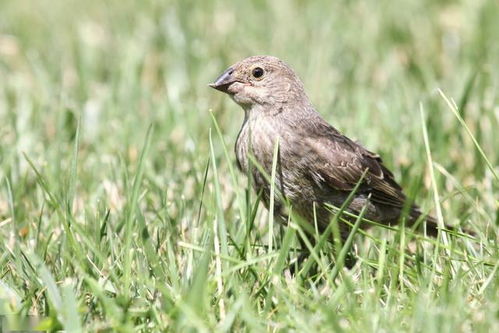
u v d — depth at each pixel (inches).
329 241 383.9
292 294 293.6
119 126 488.4
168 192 407.8
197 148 427.5
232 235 360.2
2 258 331.6
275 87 380.8
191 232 359.3
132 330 270.4
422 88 555.5
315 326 274.8
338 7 700.7
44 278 289.3
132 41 625.9
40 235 362.6
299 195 376.5
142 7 717.9
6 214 388.2
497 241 349.4
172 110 502.0
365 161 386.9
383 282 310.2
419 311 271.7
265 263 329.7
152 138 452.4
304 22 676.7
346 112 515.2
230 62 604.1
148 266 323.0
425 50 623.2
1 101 549.3
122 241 350.6
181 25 637.3
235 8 708.7
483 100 487.2
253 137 377.7
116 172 427.8
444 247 319.0
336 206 381.7
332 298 289.0
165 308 285.7
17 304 300.8
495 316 274.7
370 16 668.1
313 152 373.7
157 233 344.2
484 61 578.9
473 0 662.5
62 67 605.9
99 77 597.6
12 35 683.4
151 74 592.7
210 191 396.8
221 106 505.7
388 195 390.9
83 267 310.5
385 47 616.4
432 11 684.7
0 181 409.4
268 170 374.3
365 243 383.6
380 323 275.7
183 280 306.5
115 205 387.2
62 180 413.7
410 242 382.9
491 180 412.5
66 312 270.1
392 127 479.5
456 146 463.2
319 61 589.9
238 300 276.8
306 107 387.2
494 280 304.0
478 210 362.0
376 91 556.1
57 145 448.1
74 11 752.3
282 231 372.2
